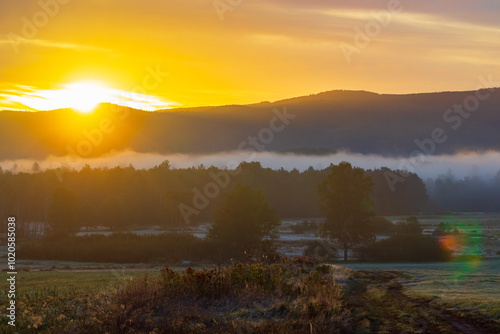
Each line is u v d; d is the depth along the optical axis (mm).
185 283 18844
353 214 74375
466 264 53250
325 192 76000
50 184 156125
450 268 41594
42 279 35906
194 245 72000
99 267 60812
